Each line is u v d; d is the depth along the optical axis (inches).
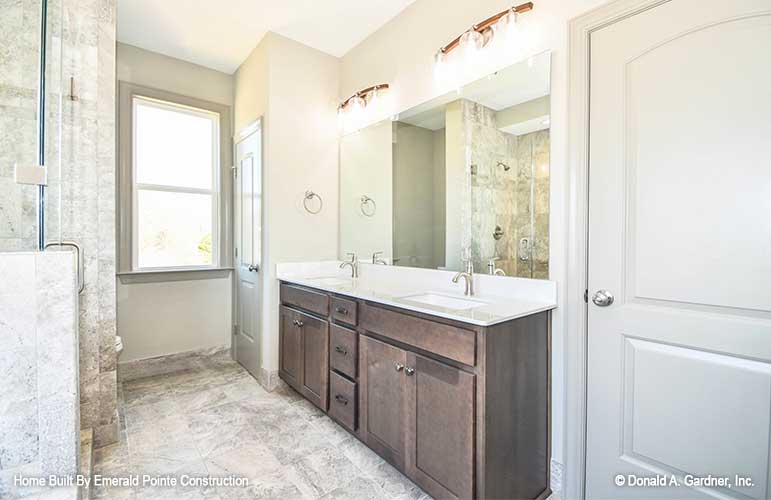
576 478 61.1
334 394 82.7
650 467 53.9
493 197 73.9
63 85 70.9
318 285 89.4
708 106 48.5
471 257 78.6
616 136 56.6
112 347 77.2
